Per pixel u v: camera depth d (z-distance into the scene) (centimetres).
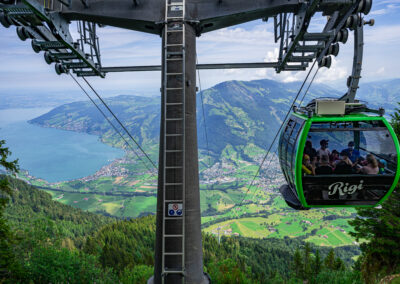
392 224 1889
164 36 859
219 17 852
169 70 836
